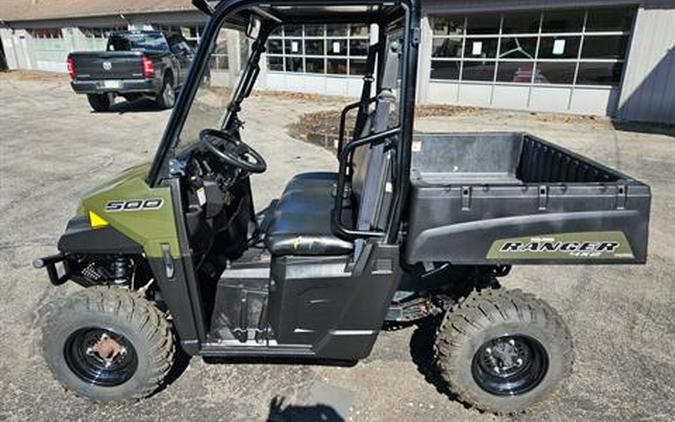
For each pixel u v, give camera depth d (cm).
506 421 221
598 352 266
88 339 226
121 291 223
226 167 246
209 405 230
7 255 381
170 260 210
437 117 1022
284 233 227
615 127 906
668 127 905
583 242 200
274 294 224
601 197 198
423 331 288
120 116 1060
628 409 226
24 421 220
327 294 217
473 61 1142
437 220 201
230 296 249
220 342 227
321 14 246
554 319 212
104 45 2011
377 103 212
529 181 299
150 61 1054
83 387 226
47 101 1317
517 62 1091
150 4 1733
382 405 231
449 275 248
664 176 590
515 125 930
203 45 199
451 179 314
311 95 1394
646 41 923
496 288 236
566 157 257
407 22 180
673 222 446
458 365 217
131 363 223
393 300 240
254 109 1145
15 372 252
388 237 208
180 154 214
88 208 214
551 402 230
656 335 281
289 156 688
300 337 225
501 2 1046
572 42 1012
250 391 239
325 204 269
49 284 337
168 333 223
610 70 986
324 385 244
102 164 657
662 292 330
